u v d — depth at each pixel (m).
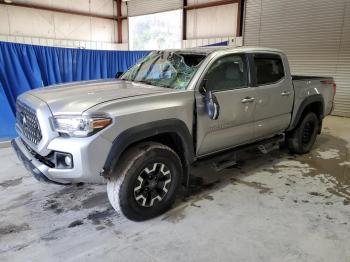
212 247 2.46
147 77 3.54
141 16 13.12
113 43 13.98
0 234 2.57
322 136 6.15
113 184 2.60
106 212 2.97
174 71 3.32
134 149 2.65
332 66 8.41
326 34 8.35
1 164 4.14
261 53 3.73
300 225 2.79
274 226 2.77
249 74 3.54
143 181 2.70
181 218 2.88
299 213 3.00
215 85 3.21
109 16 13.48
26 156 2.66
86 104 2.45
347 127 7.04
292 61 9.17
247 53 3.55
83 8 12.57
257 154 4.84
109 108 2.42
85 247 2.43
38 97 2.75
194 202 3.20
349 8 7.82
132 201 2.65
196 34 11.57
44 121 2.43
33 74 5.69
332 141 5.75
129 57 7.16
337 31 8.13
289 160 4.58
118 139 2.45
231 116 3.31
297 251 2.41
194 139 3.04
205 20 11.20
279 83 3.94
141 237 2.58
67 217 2.87
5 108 5.23
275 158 4.66
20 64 5.52
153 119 2.64
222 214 2.97
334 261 2.30
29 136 2.74
